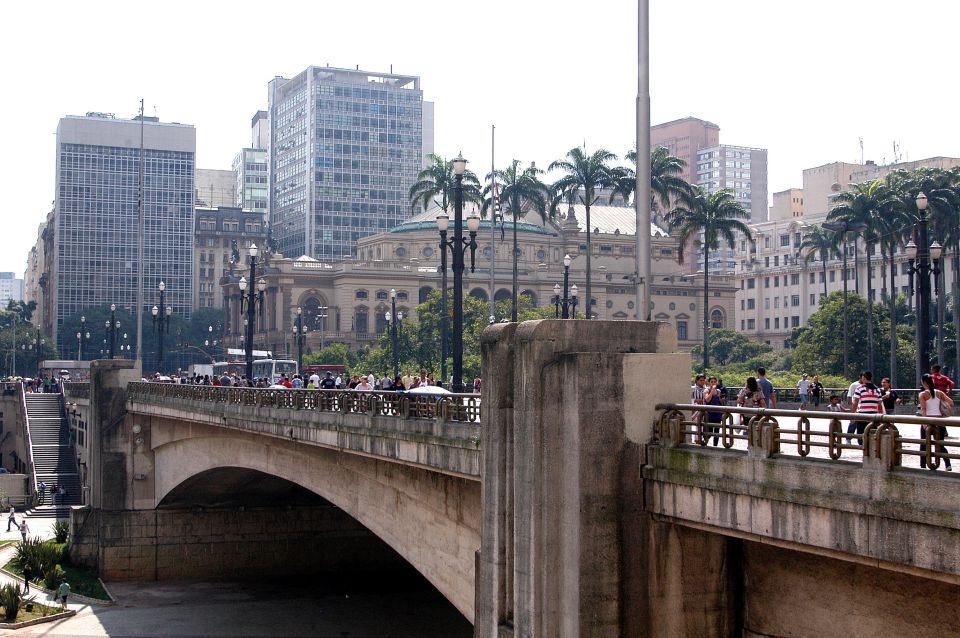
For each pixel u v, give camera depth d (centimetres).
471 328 14675
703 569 2600
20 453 15325
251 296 8100
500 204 12281
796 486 2120
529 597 2647
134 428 8675
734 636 2611
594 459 2552
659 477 2530
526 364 2667
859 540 1988
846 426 4047
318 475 5272
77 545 8694
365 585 8350
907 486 1889
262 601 7794
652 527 2581
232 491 8269
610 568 2544
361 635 6812
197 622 7181
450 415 3531
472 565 3522
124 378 8775
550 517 2605
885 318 13725
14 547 10056
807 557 2389
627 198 11456
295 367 14500
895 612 2159
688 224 12369
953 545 1809
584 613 2520
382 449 4016
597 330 2667
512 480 2805
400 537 4266
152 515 8544
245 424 5844
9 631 6938
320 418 4694
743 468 2262
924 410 2764
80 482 12738
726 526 2317
